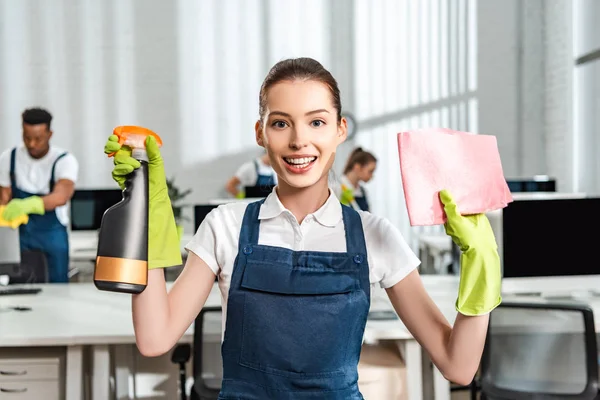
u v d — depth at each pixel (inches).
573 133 232.8
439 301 106.6
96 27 249.8
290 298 38.0
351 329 38.5
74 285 126.6
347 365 38.6
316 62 38.4
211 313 86.6
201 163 253.9
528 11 252.8
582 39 226.8
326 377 37.7
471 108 254.8
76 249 176.4
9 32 247.1
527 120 255.1
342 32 253.6
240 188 224.2
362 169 188.2
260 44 253.1
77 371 90.4
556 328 88.4
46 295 116.3
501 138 255.4
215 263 39.9
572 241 109.3
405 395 88.4
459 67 253.9
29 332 89.0
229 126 253.9
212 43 252.5
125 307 105.2
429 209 35.6
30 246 146.2
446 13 252.7
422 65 254.1
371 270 39.6
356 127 254.4
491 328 89.8
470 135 37.0
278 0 252.4
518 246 108.7
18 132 248.8
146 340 36.0
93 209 189.3
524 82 254.1
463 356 36.1
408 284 39.6
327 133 37.5
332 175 43.9
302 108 36.7
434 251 197.6
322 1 253.1
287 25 253.3
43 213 135.2
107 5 249.6
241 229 40.1
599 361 97.4
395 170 255.0
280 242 39.6
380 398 88.5
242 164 254.2
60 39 248.7
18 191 146.7
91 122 250.8
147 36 251.1
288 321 37.8
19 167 146.5
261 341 37.9
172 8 251.1
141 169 35.4
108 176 251.6
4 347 95.2
